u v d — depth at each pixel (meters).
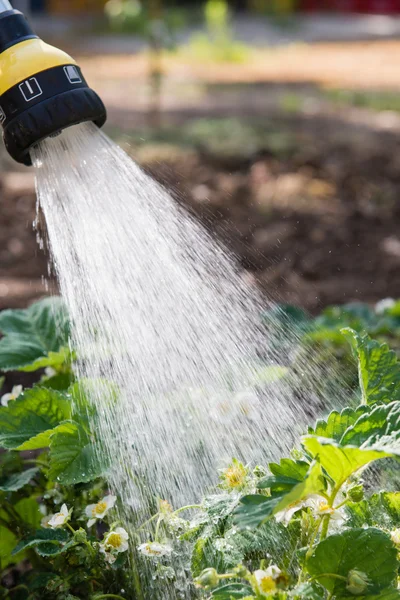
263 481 1.75
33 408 2.20
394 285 5.53
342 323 3.45
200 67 20.55
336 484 1.76
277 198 7.48
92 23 27.84
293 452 1.98
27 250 6.08
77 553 1.96
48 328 2.73
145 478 2.10
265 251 6.15
